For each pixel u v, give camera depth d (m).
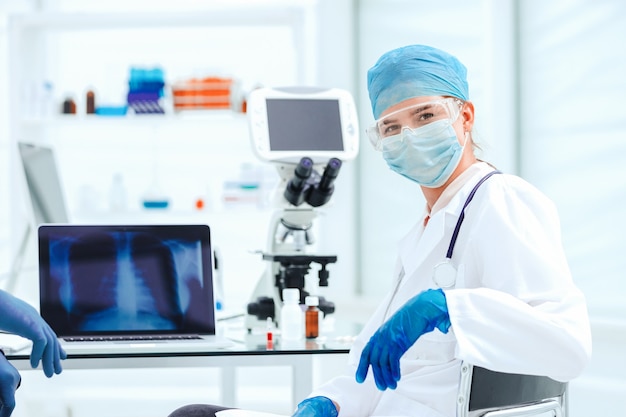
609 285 3.25
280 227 2.32
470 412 1.40
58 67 4.60
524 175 3.64
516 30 3.64
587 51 3.30
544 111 3.52
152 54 4.54
